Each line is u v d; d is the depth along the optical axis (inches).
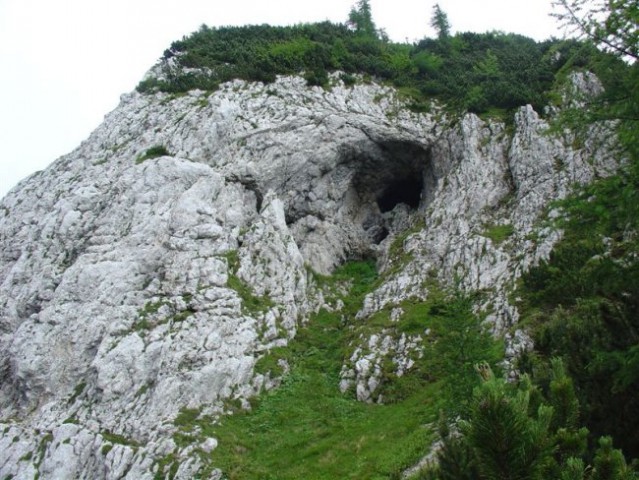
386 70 1743.4
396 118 1590.8
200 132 1373.0
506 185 1344.7
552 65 1662.2
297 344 1109.7
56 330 1025.5
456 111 1585.9
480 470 296.4
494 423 260.4
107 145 1445.6
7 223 1323.8
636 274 411.2
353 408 914.1
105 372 938.1
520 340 815.7
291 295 1187.3
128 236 1162.6
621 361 382.6
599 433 388.8
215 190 1278.3
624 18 396.2
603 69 418.0
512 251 1152.2
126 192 1229.7
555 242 1073.5
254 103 1531.7
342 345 1109.1
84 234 1191.6
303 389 979.9
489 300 1051.9
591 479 273.1
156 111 1497.3
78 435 863.7
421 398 871.7
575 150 1270.9
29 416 946.1
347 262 1494.8
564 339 539.8
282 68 1647.4
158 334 992.9
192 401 914.1
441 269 1229.1
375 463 715.4
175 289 1084.5
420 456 677.3
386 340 1053.8
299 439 840.3
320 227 1478.8
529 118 1401.3
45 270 1143.0
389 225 1594.5
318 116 1505.9
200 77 1614.2
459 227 1289.4
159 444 822.5
